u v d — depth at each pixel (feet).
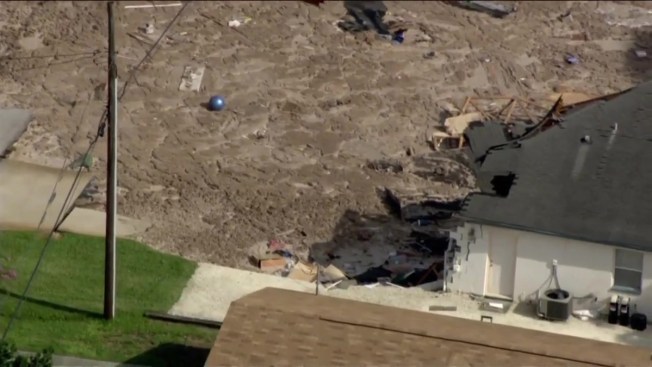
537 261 357.82
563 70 549.54
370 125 498.28
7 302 339.77
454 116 506.07
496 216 356.79
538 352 273.33
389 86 528.22
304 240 417.49
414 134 493.36
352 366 270.05
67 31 556.10
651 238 347.77
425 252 414.41
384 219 435.12
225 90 518.37
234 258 399.85
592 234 350.64
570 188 362.74
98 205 414.82
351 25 576.61
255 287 364.79
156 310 342.85
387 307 312.50
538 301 356.18
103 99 502.38
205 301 352.49
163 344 326.03
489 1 608.60
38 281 352.69
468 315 354.13
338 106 510.99
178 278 363.76
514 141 399.65
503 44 569.64
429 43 565.94
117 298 346.54
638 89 382.01
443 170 467.11
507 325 328.70
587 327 350.43
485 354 272.92
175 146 474.90
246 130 490.08
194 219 424.87
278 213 433.48
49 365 264.52
